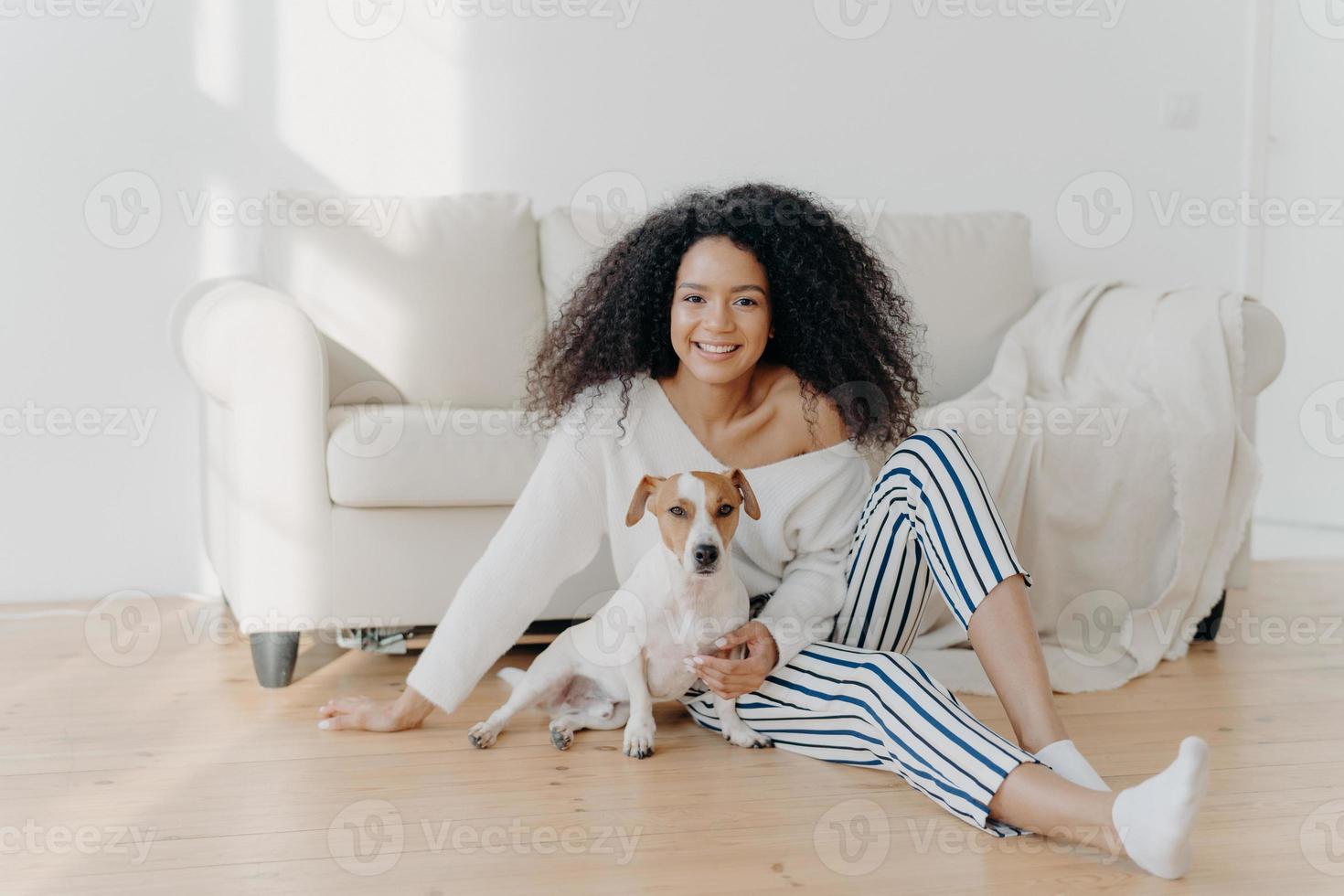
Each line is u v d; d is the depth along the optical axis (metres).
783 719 1.56
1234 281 3.31
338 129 2.79
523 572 1.62
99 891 1.18
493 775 1.52
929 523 1.44
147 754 1.62
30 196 2.65
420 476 2.00
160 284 2.72
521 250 2.60
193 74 2.71
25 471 2.69
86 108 2.66
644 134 2.93
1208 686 1.98
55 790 1.48
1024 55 3.13
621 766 1.56
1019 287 2.86
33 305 2.67
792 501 1.59
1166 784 1.11
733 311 1.52
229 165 2.74
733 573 1.53
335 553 2.01
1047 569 2.17
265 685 1.99
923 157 3.09
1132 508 2.20
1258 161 3.28
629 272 1.62
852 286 1.66
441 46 2.82
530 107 2.88
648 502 1.53
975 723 1.32
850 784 1.48
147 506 2.74
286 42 2.74
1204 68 3.24
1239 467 2.25
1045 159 3.17
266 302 2.01
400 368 2.45
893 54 3.05
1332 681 2.01
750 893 1.17
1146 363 2.36
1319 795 1.43
